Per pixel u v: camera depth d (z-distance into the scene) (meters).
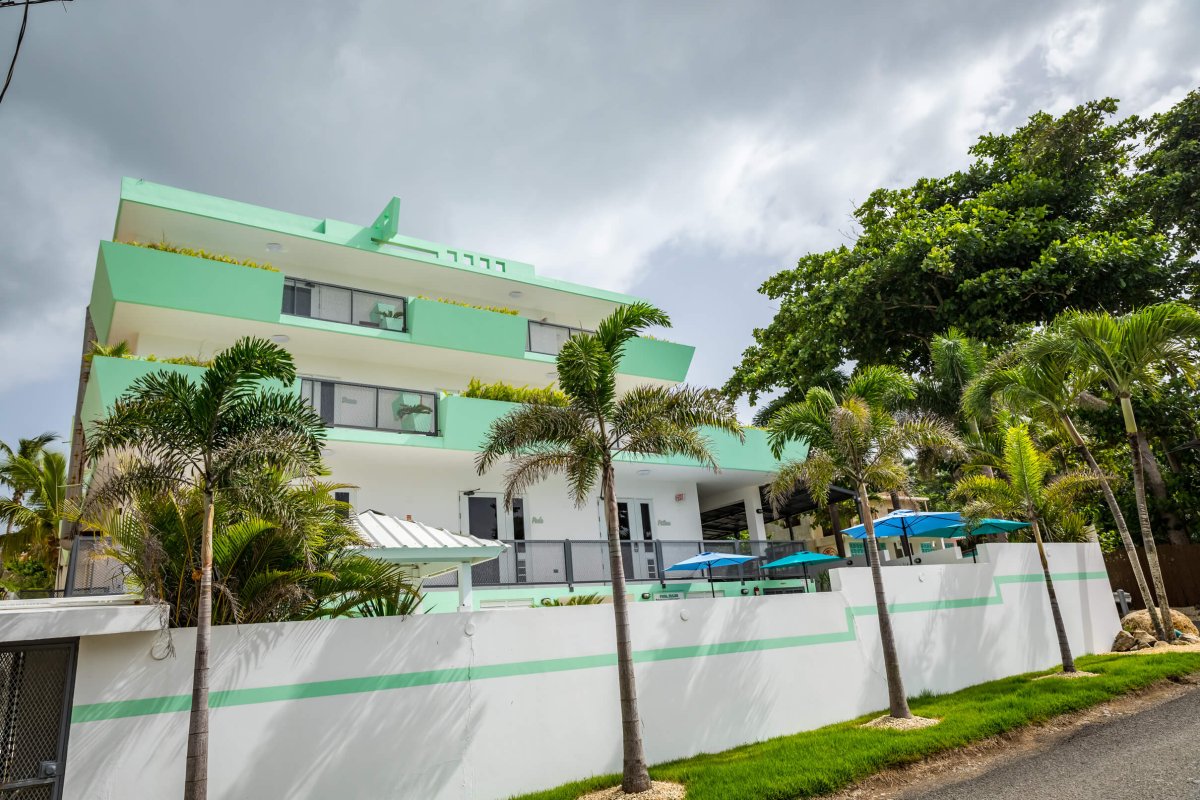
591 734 9.77
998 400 16.66
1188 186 22.80
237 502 7.73
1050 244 21.91
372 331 18.88
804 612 12.17
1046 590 15.69
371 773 8.20
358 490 18.12
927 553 17.05
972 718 10.38
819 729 11.39
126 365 14.35
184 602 8.45
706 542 20.44
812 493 13.36
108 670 7.25
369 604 9.54
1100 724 10.05
